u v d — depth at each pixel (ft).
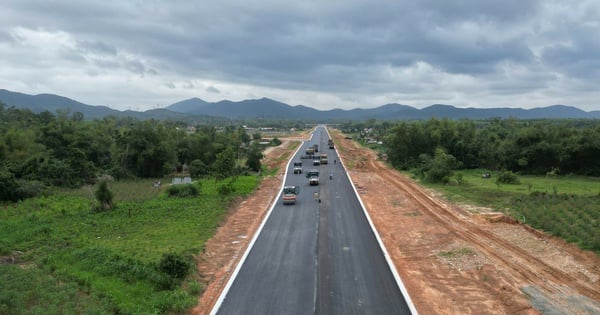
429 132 260.21
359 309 63.16
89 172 208.64
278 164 272.72
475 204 138.21
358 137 562.66
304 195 160.97
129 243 96.58
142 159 238.68
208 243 97.25
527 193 155.53
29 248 96.48
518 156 237.04
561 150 225.76
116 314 60.95
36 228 111.34
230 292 69.92
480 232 105.40
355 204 143.13
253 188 176.86
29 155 213.46
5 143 211.41
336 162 269.23
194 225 113.19
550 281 73.51
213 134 327.88
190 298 65.98
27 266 85.40
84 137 257.14
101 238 103.19
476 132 284.82
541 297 65.67
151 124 263.49
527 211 122.21
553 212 119.75
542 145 228.63
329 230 109.60
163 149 241.96
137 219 122.72
